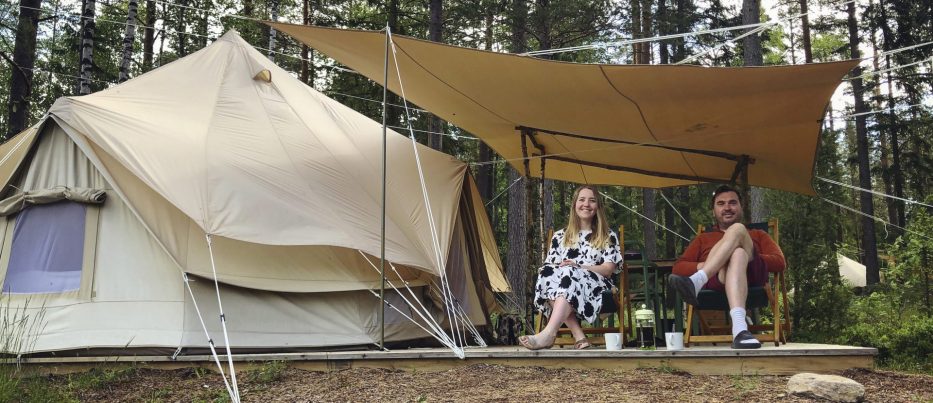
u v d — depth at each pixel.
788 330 4.82
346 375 4.16
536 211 13.75
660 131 6.27
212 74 5.92
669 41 19.55
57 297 4.80
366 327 5.16
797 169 6.91
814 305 7.49
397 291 5.17
